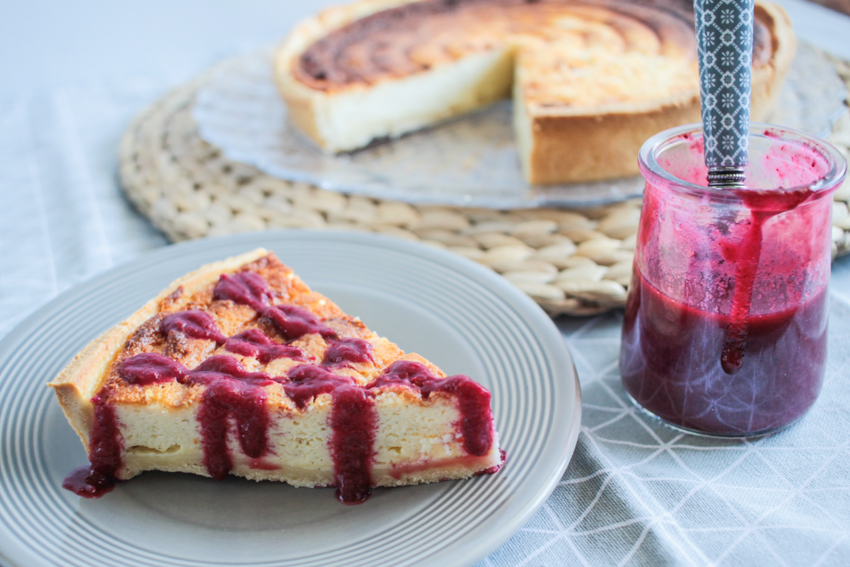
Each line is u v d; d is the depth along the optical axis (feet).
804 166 1.44
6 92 3.63
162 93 2.78
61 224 2.07
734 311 1.41
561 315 1.78
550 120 1.99
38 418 1.53
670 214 1.42
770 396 1.46
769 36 2.13
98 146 2.40
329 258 1.79
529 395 1.51
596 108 2.00
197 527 1.41
